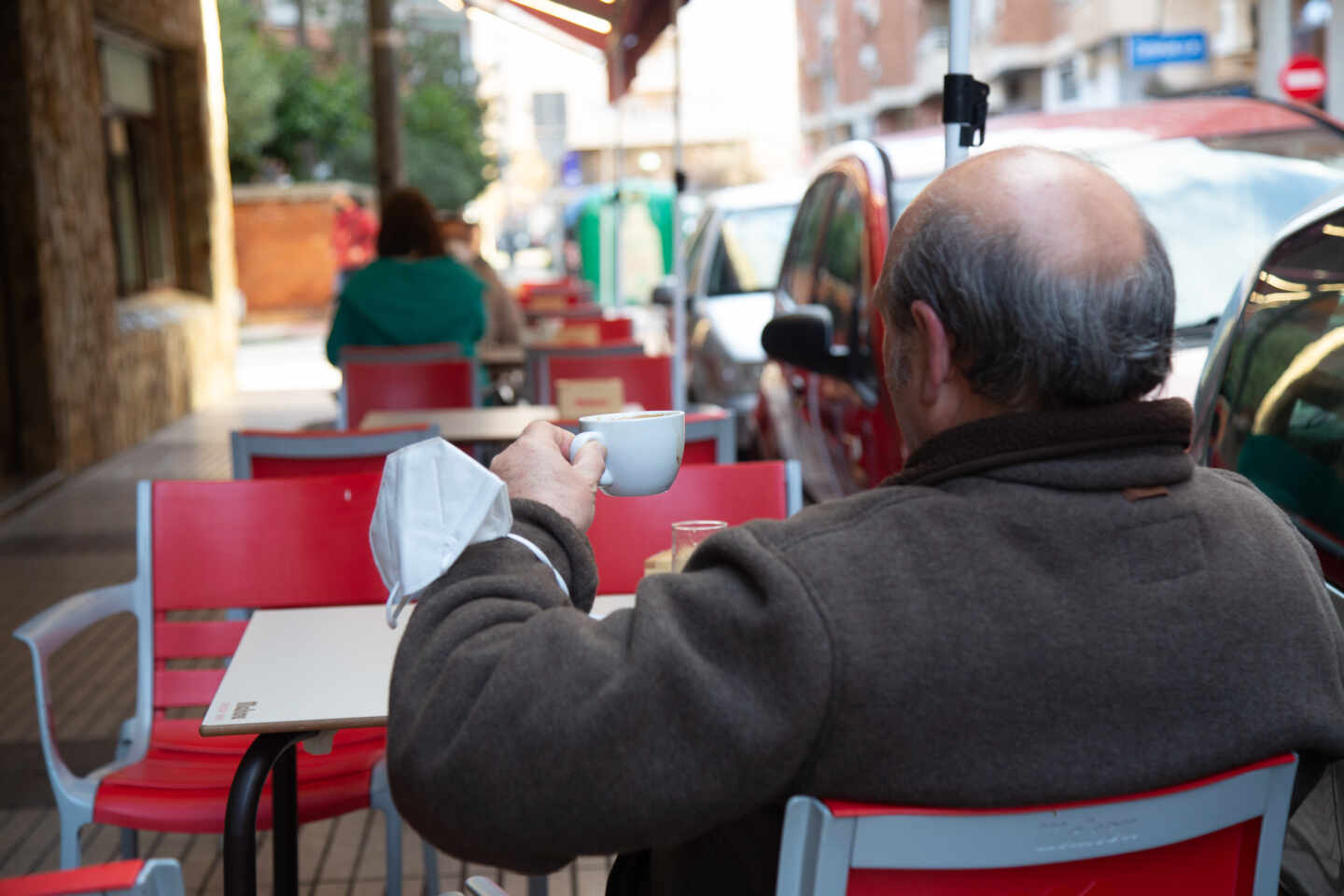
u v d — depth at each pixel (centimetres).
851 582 122
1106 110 488
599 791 121
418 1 4116
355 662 213
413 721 129
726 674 122
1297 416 218
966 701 121
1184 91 1964
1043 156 133
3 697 498
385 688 200
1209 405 250
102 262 1053
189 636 297
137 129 1293
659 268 1936
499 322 914
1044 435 127
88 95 1034
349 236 2583
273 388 1543
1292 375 224
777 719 119
